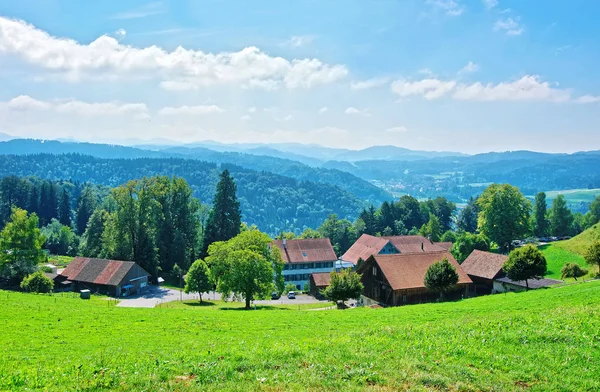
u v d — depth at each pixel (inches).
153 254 3614.7
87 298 2805.1
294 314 1689.2
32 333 1228.5
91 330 1304.1
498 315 1206.9
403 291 2375.7
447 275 2245.3
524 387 634.2
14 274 2881.4
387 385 612.4
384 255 2546.8
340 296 2256.4
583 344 810.2
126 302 2815.0
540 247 3762.3
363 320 1454.2
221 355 767.1
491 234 3777.1
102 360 758.5
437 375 647.8
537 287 2522.1
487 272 2837.1
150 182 3777.1
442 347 806.5
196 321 1486.2
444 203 6520.7
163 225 4003.4
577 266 2652.6
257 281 2428.6
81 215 6254.9
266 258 2664.9
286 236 5585.6
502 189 3757.4
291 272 4158.5
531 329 919.7
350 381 622.8
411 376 641.0
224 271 2516.0
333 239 5836.6
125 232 3585.1
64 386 603.2
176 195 4119.1
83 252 4094.5
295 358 729.0
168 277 3846.0
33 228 2974.9
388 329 1008.9
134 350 951.6
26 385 614.5
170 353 849.5
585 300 1414.9
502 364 720.3
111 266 3228.3
